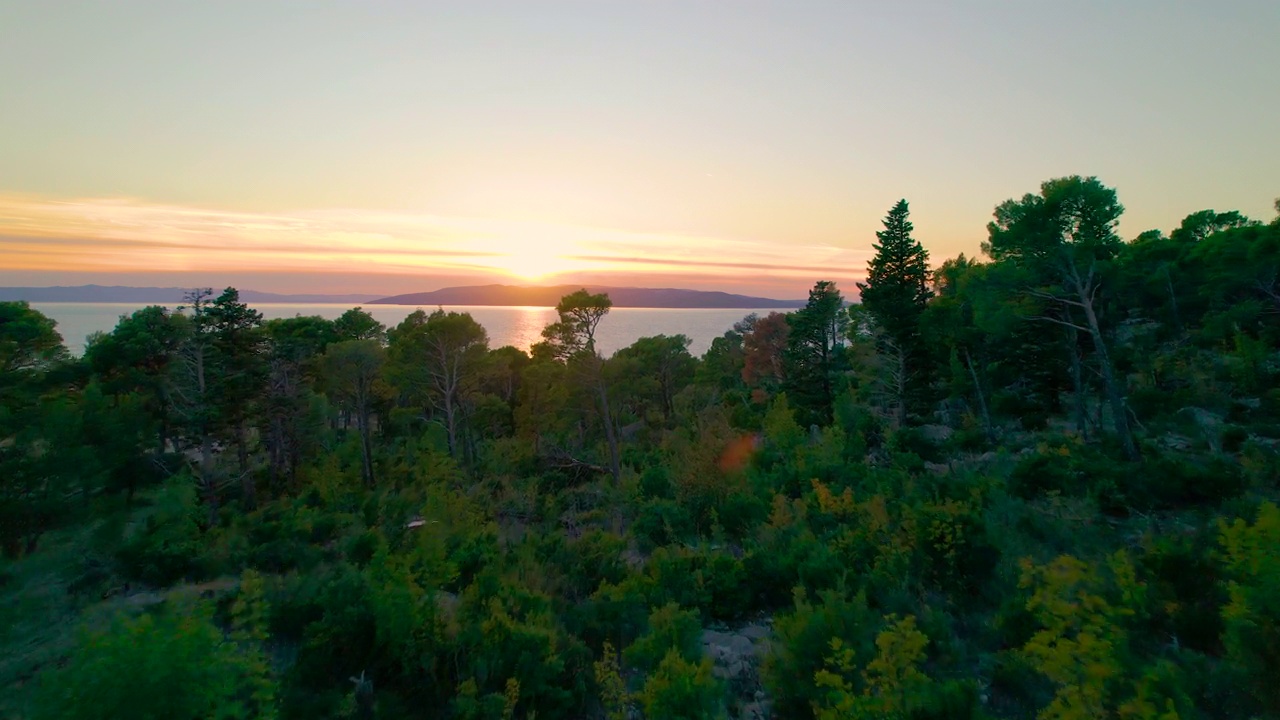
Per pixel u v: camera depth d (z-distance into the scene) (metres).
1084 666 5.06
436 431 30.53
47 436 18.58
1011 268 19.30
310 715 7.00
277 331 34.84
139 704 5.37
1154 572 7.85
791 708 6.93
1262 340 21.38
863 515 13.06
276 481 30.69
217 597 10.97
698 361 57.41
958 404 32.09
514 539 16.02
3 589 12.48
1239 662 5.67
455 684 8.01
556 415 31.16
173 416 26.14
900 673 5.84
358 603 8.86
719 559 11.51
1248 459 14.08
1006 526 11.48
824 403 34.03
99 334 33.69
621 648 9.46
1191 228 42.91
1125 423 17.39
